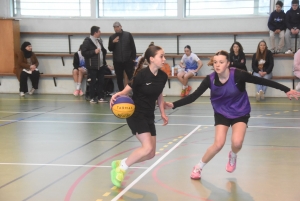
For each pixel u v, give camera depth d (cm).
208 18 1469
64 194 455
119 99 451
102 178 512
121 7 1543
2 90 1495
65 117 980
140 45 1506
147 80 454
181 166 561
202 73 1438
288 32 1381
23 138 753
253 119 933
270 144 689
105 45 1516
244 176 517
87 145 693
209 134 773
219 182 493
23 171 545
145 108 463
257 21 1438
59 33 1510
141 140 462
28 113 1043
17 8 1585
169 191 462
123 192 459
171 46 1493
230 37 1452
